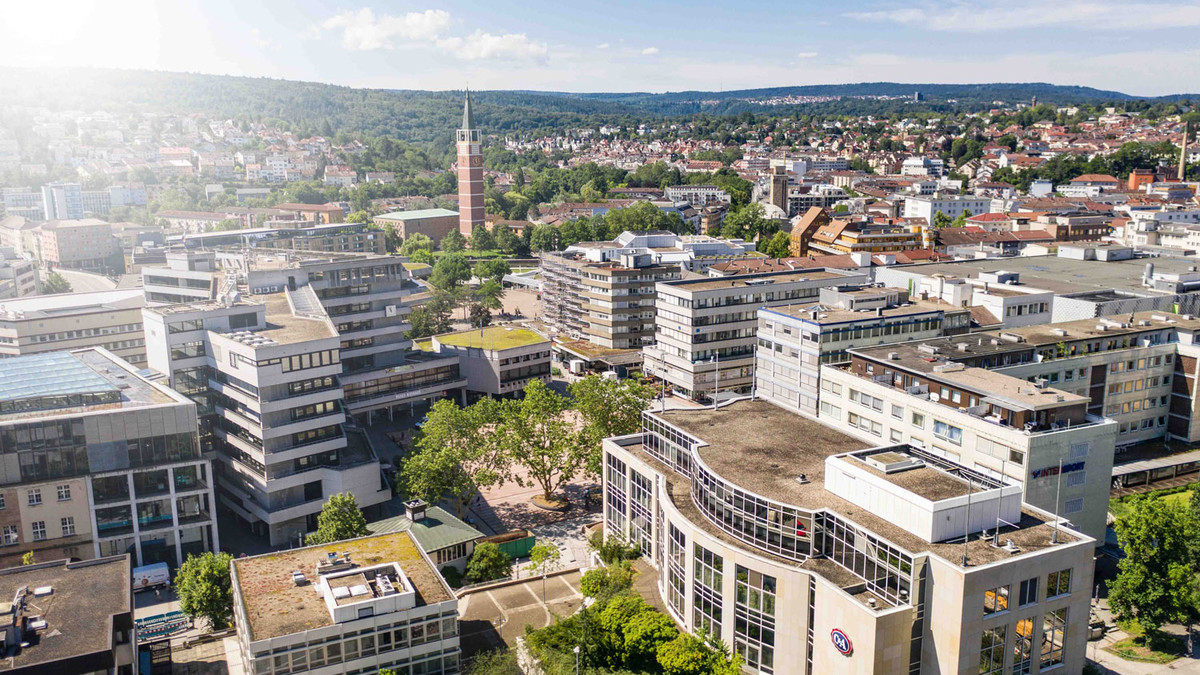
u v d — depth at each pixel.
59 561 105.56
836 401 160.50
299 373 159.12
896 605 90.19
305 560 110.12
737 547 103.81
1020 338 163.50
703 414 138.12
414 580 104.50
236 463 164.38
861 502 102.12
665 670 96.81
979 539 94.25
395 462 194.38
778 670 99.75
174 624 128.50
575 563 147.50
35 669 82.75
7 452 137.38
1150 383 169.25
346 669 94.56
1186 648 116.94
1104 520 131.38
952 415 134.00
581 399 180.88
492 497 179.88
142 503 147.25
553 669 99.44
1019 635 91.25
